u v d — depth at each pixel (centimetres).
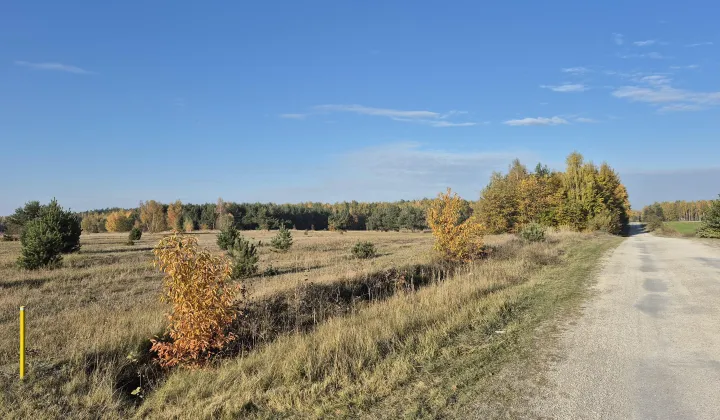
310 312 1031
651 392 520
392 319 869
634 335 773
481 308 980
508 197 5412
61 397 561
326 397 536
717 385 538
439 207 1977
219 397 556
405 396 525
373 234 7631
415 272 1552
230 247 1909
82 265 2327
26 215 3441
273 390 564
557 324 852
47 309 1184
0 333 830
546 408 481
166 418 519
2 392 554
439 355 671
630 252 2456
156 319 891
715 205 4019
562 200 5581
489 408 484
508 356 659
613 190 6378
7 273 1958
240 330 852
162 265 721
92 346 722
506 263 1762
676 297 1120
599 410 474
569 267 1748
